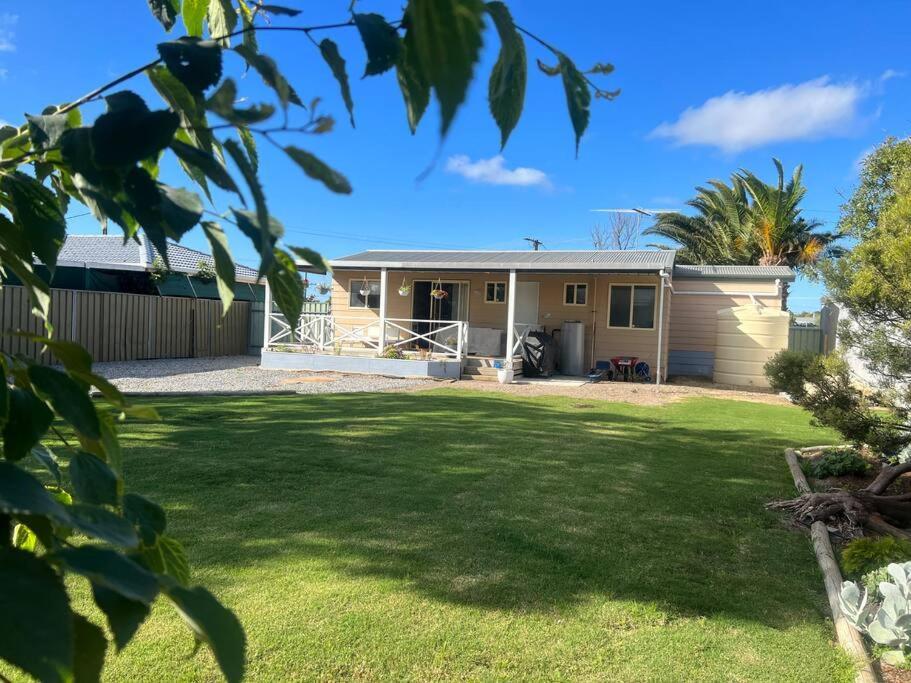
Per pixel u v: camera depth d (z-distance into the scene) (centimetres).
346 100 71
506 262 1469
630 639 280
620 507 470
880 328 464
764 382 1442
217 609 55
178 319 1725
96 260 1770
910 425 475
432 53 39
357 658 256
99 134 54
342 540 375
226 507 426
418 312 1755
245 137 79
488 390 1223
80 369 68
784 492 532
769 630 292
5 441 63
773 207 2372
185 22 97
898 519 472
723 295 1659
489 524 416
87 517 56
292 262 73
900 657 263
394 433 716
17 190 73
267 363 1503
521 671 253
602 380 1529
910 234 436
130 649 252
